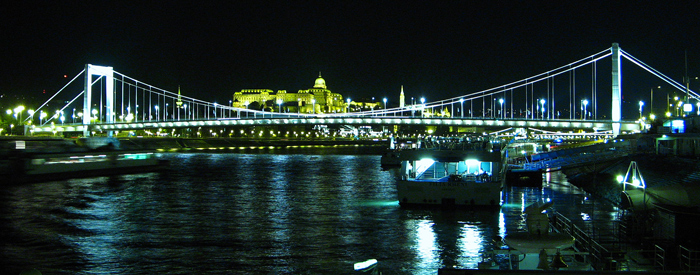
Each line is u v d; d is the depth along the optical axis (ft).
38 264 102.89
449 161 159.43
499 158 157.58
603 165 225.97
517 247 66.23
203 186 225.56
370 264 60.23
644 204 102.42
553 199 174.40
